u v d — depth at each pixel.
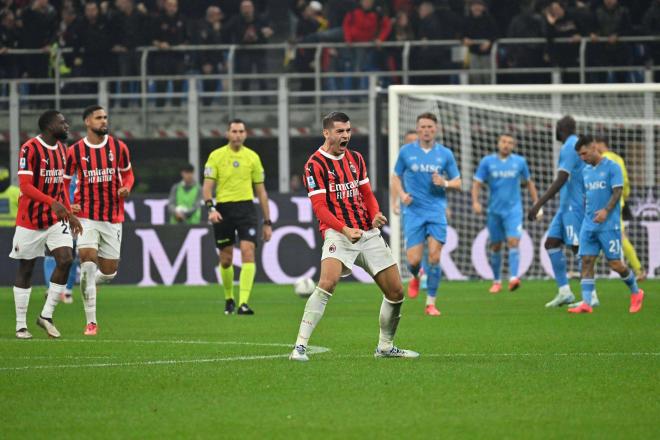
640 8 78.44
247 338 33.06
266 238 44.53
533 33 76.00
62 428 18.64
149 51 75.94
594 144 40.66
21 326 33.34
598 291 54.06
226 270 43.56
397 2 81.00
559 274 44.75
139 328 36.72
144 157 76.62
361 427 18.45
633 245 63.97
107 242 35.06
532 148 70.00
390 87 56.62
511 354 28.11
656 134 66.19
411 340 31.86
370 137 71.81
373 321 38.66
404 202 41.81
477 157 69.12
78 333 34.97
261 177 44.16
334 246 26.39
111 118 76.06
